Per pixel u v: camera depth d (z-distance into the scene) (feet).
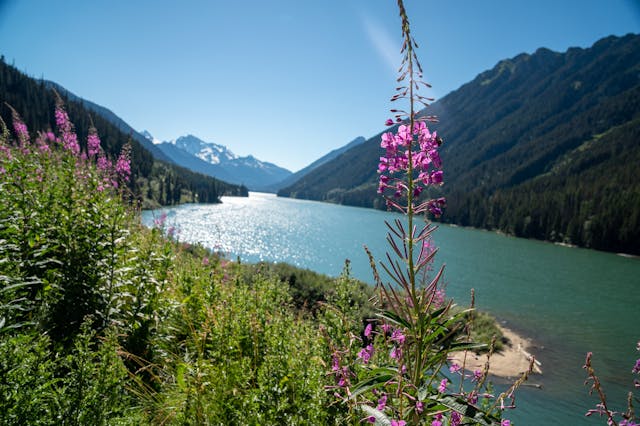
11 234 12.94
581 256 220.64
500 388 43.21
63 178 15.20
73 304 12.64
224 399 10.23
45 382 8.02
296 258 159.94
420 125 6.71
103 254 13.99
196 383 10.21
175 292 17.63
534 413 39.32
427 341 6.63
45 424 7.52
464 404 6.12
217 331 12.54
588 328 76.48
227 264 28.04
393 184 6.78
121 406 9.25
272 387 10.21
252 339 13.30
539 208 327.88
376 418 6.70
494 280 126.31
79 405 7.98
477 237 296.71
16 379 7.47
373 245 208.74
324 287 43.83
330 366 10.96
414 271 6.61
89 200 14.75
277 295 21.24
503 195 403.75
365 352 10.10
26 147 17.87
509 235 341.62
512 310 87.81
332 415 9.93
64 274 13.09
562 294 110.73
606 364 56.59
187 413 9.89
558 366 53.88
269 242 197.06
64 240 13.62
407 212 6.64
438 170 6.42
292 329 15.62
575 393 44.91
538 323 78.13
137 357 12.45
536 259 191.93
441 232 318.04
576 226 284.82
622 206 263.29
